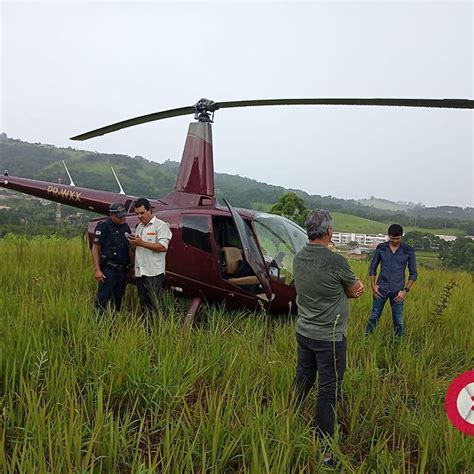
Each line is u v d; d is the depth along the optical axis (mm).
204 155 6785
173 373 4016
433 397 4273
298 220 16062
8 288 6742
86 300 5758
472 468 3225
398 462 3211
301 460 3207
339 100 5277
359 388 4211
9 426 3289
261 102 6031
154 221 5875
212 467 2916
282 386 4020
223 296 6344
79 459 2754
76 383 3641
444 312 7289
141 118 6934
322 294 3605
